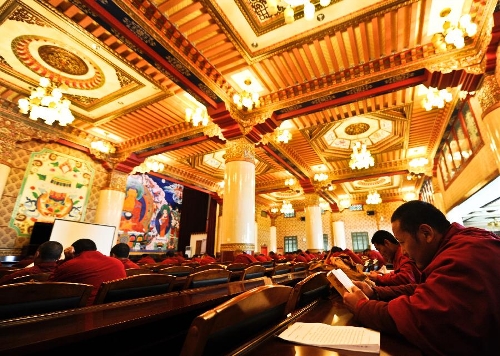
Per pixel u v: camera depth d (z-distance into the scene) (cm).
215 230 1454
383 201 1698
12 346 75
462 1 398
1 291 108
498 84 409
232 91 596
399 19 421
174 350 163
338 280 132
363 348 81
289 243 1966
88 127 819
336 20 430
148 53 445
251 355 75
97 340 130
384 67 512
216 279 255
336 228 1647
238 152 637
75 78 613
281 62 521
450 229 123
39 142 771
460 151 729
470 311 83
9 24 471
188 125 780
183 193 1577
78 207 845
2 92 664
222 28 439
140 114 736
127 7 383
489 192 644
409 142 901
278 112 641
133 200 1248
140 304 143
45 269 277
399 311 94
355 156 813
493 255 95
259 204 1856
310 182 1162
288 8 313
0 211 686
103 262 205
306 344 85
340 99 580
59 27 460
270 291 88
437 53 470
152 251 1308
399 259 273
